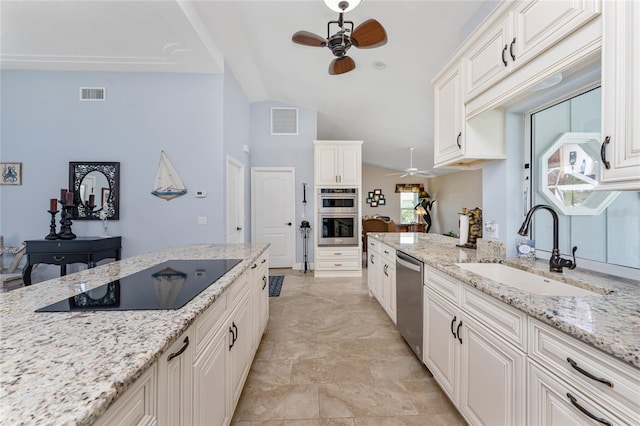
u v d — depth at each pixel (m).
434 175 9.50
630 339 0.70
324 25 2.85
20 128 3.39
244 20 2.81
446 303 1.59
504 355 1.11
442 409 1.61
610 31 0.95
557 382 0.86
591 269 1.45
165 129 3.51
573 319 0.83
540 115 1.78
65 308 0.96
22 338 0.74
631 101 0.89
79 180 3.41
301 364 2.07
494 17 1.49
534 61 1.28
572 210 1.58
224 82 3.59
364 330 2.65
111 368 0.60
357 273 4.70
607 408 0.71
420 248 2.32
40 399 0.50
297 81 4.22
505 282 1.72
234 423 1.50
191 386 0.95
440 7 2.32
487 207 2.05
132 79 3.47
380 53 3.13
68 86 3.42
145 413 0.69
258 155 5.23
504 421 1.10
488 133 1.85
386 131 5.78
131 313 0.92
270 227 5.29
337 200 4.70
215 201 3.54
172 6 2.36
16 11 2.41
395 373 1.96
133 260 1.85
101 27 2.64
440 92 2.16
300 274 4.86
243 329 1.65
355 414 1.57
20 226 3.39
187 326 0.86
